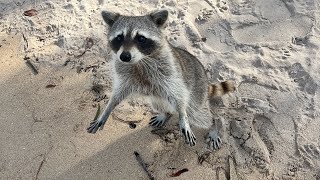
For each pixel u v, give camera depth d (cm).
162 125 68
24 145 66
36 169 63
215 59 75
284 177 61
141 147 65
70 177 62
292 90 70
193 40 79
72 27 82
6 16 85
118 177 62
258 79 72
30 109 70
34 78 75
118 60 58
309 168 62
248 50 76
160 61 58
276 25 80
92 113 69
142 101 71
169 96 60
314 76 71
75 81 74
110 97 65
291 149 64
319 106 68
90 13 84
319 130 65
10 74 75
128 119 69
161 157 64
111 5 85
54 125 68
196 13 83
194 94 63
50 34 81
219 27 80
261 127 67
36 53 78
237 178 61
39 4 86
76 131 67
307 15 80
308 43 76
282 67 73
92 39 79
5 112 70
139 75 60
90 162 64
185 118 60
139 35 56
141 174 62
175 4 84
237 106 69
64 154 65
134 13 83
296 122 66
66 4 85
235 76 73
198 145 65
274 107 69
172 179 62
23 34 81
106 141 66
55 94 72
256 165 63
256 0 84
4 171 63
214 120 66
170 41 78
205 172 62
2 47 79
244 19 81
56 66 76
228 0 84
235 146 65
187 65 62
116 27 58
